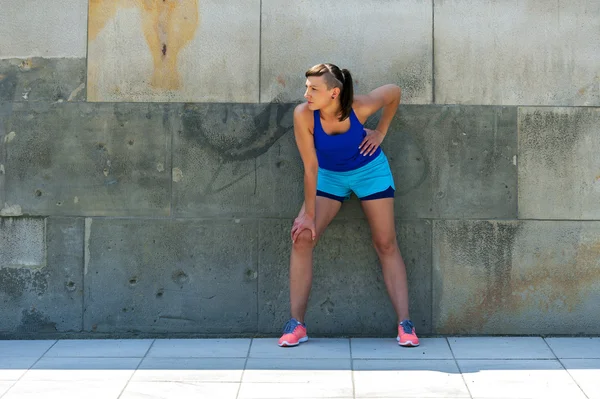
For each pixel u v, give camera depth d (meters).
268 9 4.60
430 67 4.59
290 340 4.40
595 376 3.85
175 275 4.65
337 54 4.60
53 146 4.62
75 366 4.05
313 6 4.59
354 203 4.62
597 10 4.57
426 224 4.62
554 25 4.57
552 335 4.61
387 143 4.62
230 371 3.96
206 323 4.65
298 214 4.55
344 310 4.64
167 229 4.63
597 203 4.59
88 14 4.61
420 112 4.60
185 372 3.94
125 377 3.87
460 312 4.63
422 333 4.64
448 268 4.62
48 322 4.65
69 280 4.64
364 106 4.16
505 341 4.50
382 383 3.76
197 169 4.63
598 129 4.58
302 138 4.15
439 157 4.61
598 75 4.58
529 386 3.71
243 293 4.65
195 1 4.60
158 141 4.62
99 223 4.63
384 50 4.59
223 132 4.62
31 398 3.56
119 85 4.62
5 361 4.15
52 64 4.62
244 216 4.63
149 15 4.61
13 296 4.65
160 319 4.65
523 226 4.60
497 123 4.59
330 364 4.07
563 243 4.59
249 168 4.62
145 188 4.63
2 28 4.61
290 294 4.51
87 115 4.62
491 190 4.61
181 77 4.62
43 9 4.61
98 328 4.65
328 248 4.64
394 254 4.50
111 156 4.62
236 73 4.62
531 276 4.61
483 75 4.59
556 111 4.58
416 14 4.59
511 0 4.57
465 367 4.00
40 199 4.62
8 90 4.62
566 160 4.59
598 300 4.59
